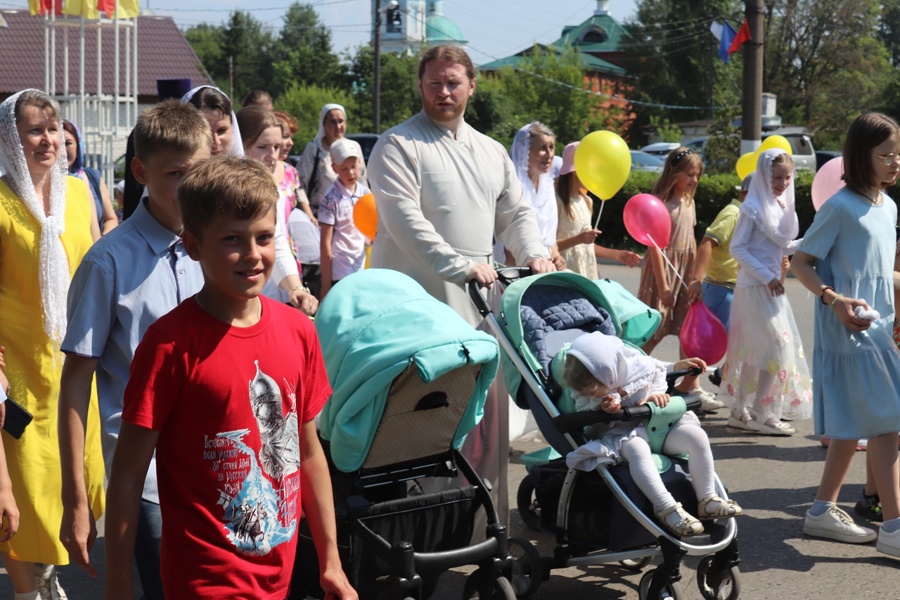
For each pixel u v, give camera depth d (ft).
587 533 14.26
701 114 217.77
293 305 14.69
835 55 189.98
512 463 21.70
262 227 8.54
